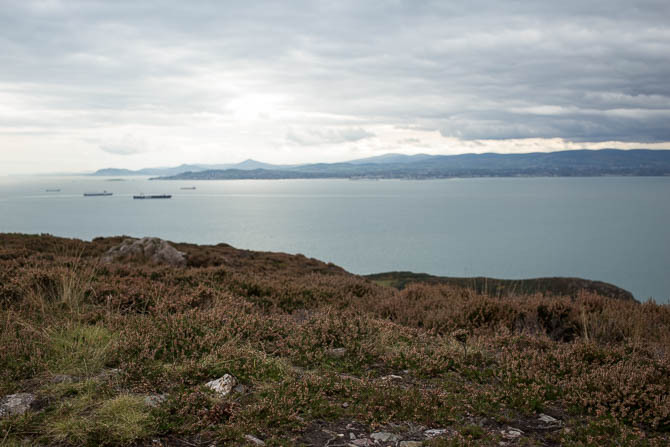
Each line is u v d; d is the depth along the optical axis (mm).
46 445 3570
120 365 5031
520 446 4016
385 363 6133
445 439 4051
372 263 138625
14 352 5008
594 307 9609
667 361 5910
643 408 4633
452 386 5312
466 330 7789
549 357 6195
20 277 8062
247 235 199750
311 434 4105
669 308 9906
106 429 3773
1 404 4066
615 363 6141
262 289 10742
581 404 4809
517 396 4945
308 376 5219
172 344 5785
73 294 7457
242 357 5582
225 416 4219
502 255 155875
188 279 10727
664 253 163000
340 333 6965
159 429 3920
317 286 12234
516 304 9070
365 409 4531
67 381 4590
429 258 148750
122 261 18047
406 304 10086
